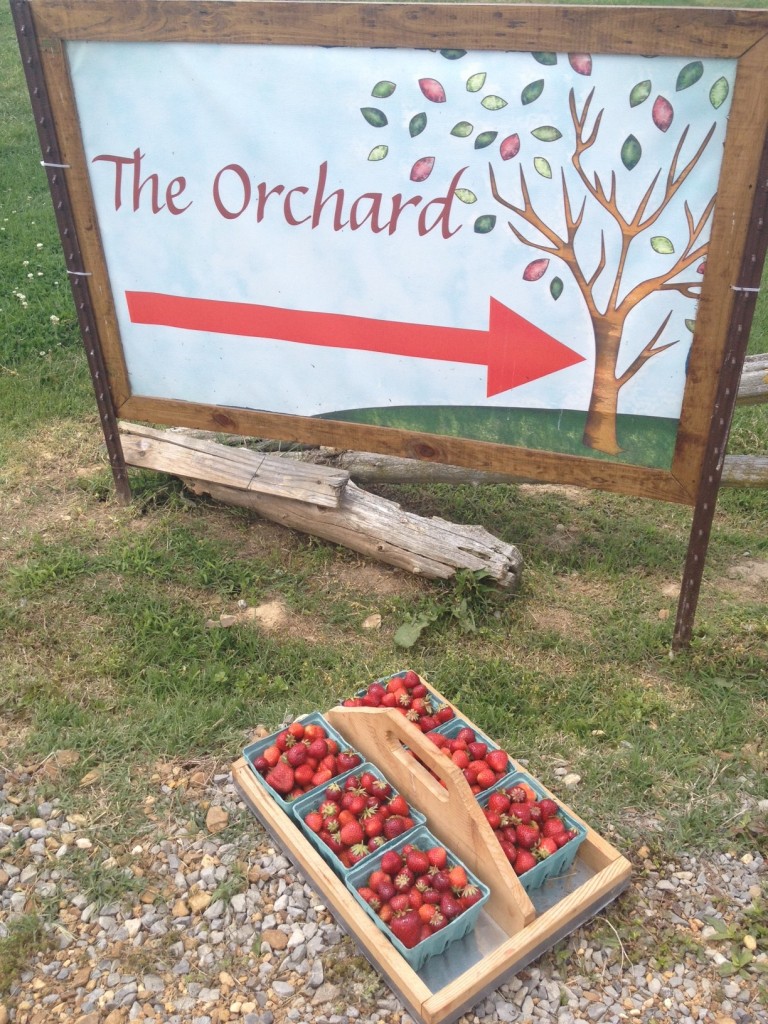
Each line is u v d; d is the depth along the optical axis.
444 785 1.29
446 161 1.63
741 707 1.66
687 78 1.42
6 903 1.33
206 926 1.29
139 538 2.13
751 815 1.45
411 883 1.23
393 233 1.72
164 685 1.72
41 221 3.98
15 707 1.67
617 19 1.42
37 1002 1.21
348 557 2.10
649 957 1.25
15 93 5.71
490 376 1.77
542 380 1.74
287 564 2.09
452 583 1.96
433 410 1.86
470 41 1.52
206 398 2.06
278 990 1.21
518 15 1.47
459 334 1.76
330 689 1.72
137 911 1.32
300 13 1.60
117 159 1.86
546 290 1.66
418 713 1.50
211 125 1.76
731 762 1.55
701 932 1.28
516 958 1.18
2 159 4.74
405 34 1.55
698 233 1.51
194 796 1.49
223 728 1.63
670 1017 1.18
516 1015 1.17
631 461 1.73
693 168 1.47
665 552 2.14
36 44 1.79
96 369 2.10
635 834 1.42
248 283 1.89
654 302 1.59
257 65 1.67
